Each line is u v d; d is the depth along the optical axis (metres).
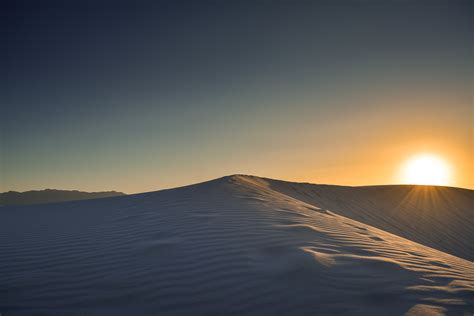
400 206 27.34
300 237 5.39
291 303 3.14
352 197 27.00
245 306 3.13
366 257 4.49
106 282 3.86
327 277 3.70
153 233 6.12
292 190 23.02
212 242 5.19
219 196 10.66
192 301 3.28
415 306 3.00
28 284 3.91
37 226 8.12
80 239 6.20
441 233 22.61
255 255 4.48
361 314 2.88
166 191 13.39
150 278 3.91
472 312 2.88
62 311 3.18
